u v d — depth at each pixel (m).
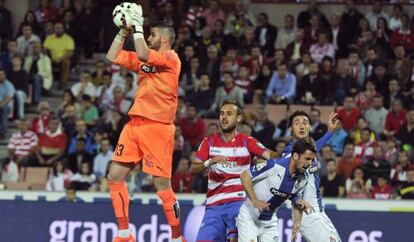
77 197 41.72
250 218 30.91
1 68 55.41
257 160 33.56
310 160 29.22
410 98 52.66
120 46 27.58
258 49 55.41
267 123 49.69
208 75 53.56
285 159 29.80
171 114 27.95
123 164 28.03
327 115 52.34
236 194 32.06
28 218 41.56
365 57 55.88
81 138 49.69
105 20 59.19
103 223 41.19
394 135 50.38
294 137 31.14
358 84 54.19
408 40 57.00
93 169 48.22
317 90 53.81
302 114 31.08
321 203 32.59
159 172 27.88
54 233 41.41
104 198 41.50
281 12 61.97
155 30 28.08
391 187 45.78
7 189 44.97
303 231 32.34
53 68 57.56
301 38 57.16
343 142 49.16
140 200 40.94
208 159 31.98
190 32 57.28
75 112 52.31
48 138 50.31
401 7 58.25
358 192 45.47
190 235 40.66
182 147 48.88
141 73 27.94
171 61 27.73
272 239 31.05
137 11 27.25
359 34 57.19
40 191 41.97
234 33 58.03
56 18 59.16
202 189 45.59
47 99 56.25
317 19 57.75
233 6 62.75
